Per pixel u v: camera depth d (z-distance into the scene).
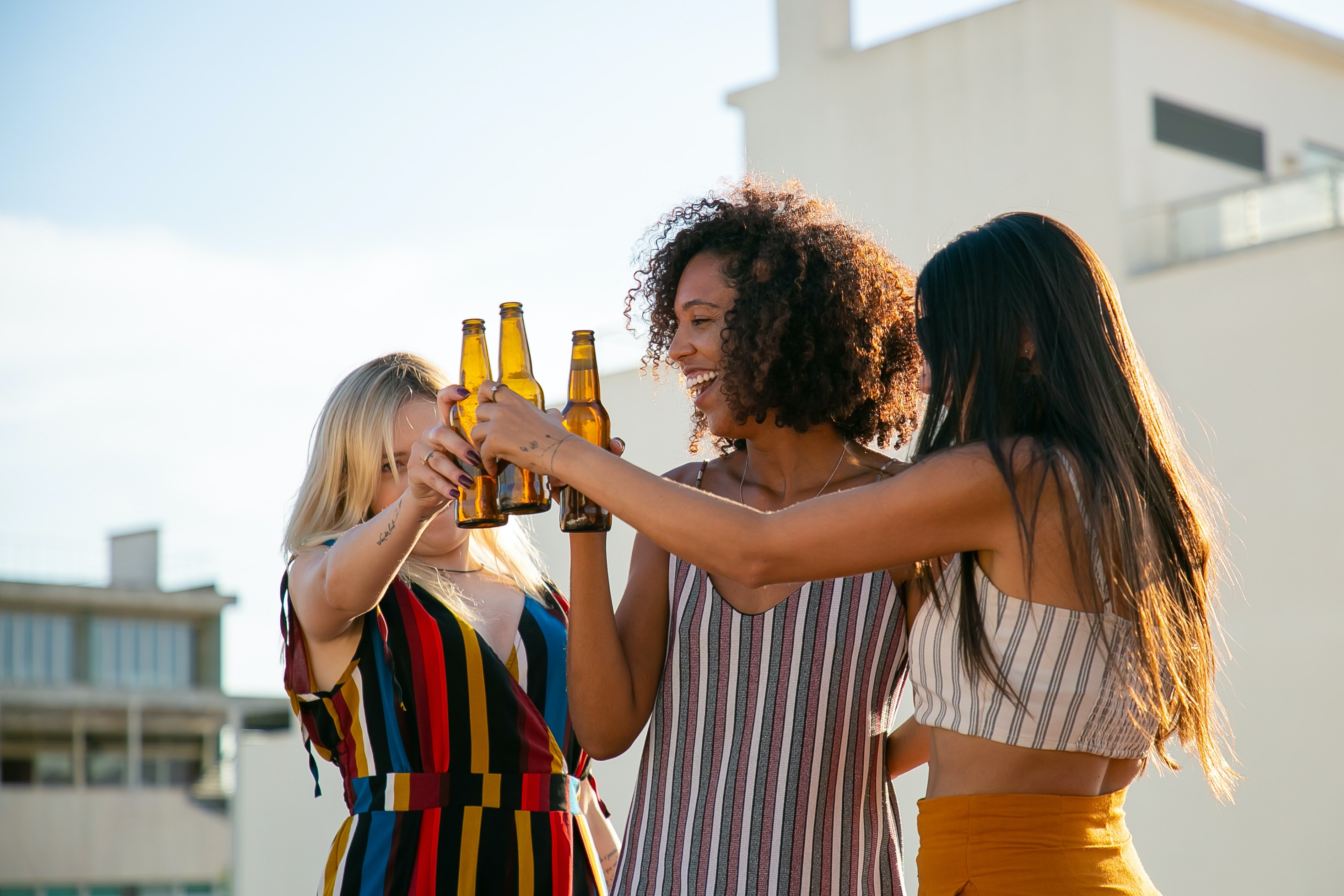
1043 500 1.59
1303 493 7.35
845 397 1.96
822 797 1.82
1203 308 7.86
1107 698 1.59
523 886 2.13
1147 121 10.14
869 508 1.61
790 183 2.12
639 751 9.20
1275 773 7.14
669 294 2.06
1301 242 7.52
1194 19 10.71
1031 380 1.68
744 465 2.09
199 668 29.59
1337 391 7.32
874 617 1.86
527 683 2.27
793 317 1.91
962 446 1.65
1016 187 10.16
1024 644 1.60
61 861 26.70
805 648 1.85
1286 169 11.29
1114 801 1.65
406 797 2.12
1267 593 7.38
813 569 1.63
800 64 11.41
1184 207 8.87
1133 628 1.59
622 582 9.10
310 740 2.21
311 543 2.18
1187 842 7.29
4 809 26.44
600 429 1.93
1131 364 1.68
